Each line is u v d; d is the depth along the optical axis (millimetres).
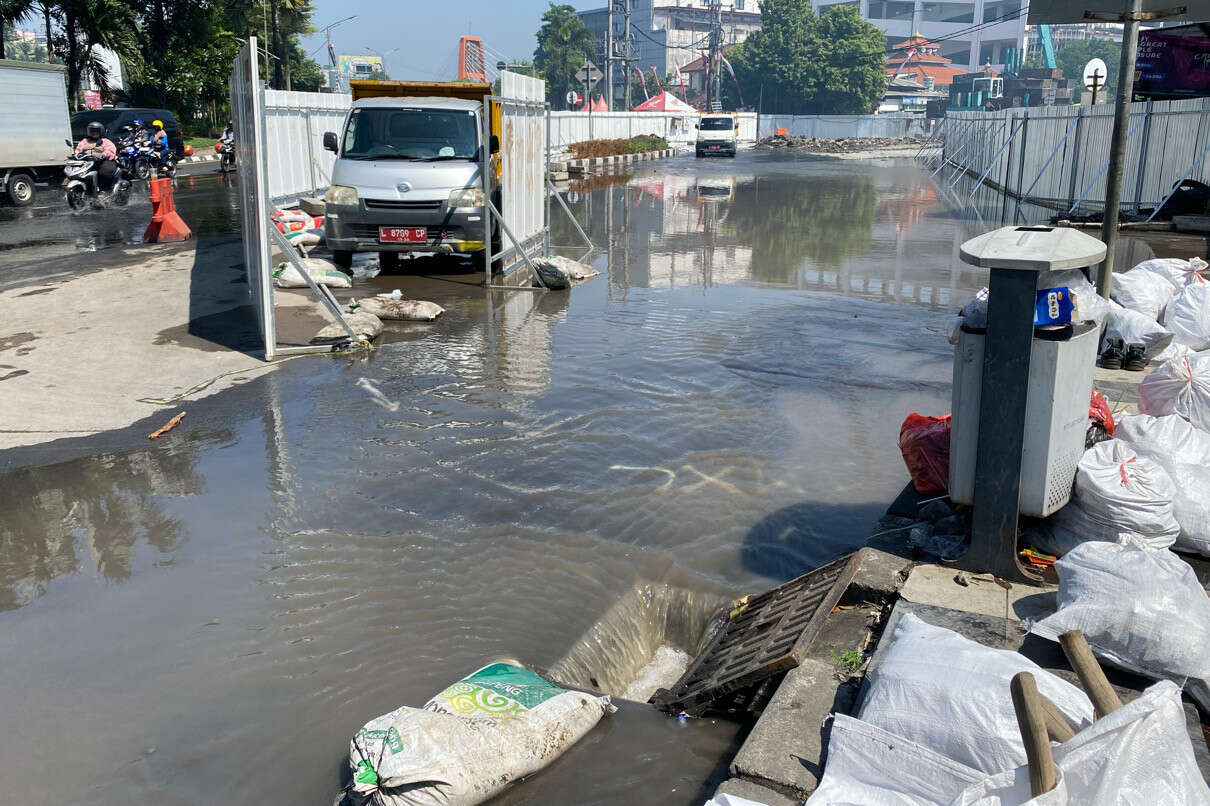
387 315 9500
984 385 3654
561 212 20688
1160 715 2025
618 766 3043
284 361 7977
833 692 3152
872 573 3861
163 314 9641
